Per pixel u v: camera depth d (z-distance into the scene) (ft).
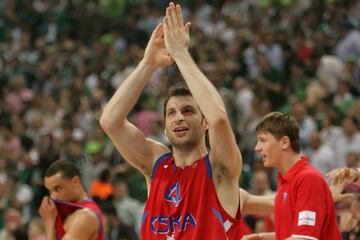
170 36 38.88
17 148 114.42
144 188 88.33
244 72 119.24
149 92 116.26
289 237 39.45
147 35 143.33
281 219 40.73
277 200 41.14
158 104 112.88
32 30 154.30
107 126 40.37
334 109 99.96
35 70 137.39
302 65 114.73
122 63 128.06
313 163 89.30
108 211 75.72
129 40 142.20
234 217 38.81
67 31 151.02
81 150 104.47
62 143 105.70
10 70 136.67
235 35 129.29
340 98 102.32
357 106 95.71
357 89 105.50
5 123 122.83
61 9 155.22
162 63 40.11
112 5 152.76
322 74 108.78
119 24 146.10
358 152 90.99
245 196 44.75
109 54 134.31
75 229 51.19
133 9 152.25
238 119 102.37
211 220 38.27
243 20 136.67
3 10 156.97
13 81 130.52
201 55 121.60
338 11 124.57
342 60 117.70
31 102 126.41
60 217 51.96
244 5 144.15
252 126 96.07
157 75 118.11
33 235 76.07
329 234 40.06
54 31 152.05
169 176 39.29
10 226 83.30
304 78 110.32
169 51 38.81
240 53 121.29
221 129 37.52
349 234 48.08
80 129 116.67
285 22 131.03
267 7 138.41
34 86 135.44
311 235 39.09
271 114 42.29
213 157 38.91
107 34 149.59
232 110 102.42
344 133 92.27
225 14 142.51
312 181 39.81
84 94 126.21
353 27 123.24
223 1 148.97
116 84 123.34
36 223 76.54
